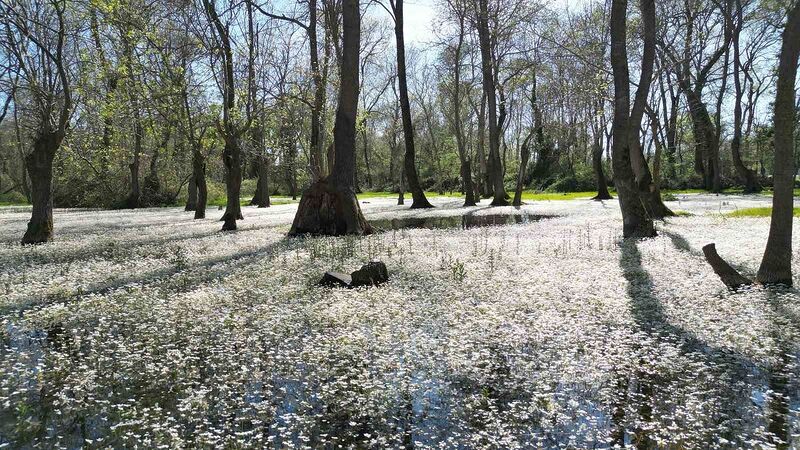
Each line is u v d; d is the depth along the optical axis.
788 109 9.96
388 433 5.39
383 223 28.81
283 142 31.28
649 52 20.80
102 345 7.98
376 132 102.50
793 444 5.02
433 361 7.07
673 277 11.47
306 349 7.47
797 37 9.72
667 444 5.06
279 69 24.44
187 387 6.53
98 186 52.81
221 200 60.62
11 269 14.14
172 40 25.80
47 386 6.66
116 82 27.03
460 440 5.19
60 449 5.17
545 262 13.77
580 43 34.62
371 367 6.91
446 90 58.16
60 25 19.80
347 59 21.62
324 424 5.63
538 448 5.00
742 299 9.37
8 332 8.84
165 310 9.51
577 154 78.69
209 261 14.95
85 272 13.38
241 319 9.05
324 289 11.11
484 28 42.56
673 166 60.62
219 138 32.44
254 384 6.59
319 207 21.75
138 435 5.16
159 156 51.88
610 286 10.80
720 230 19.33
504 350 7.58
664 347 7.34
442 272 12.61
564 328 8.24
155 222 31.45
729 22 35.31
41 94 20.61
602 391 6.14
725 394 6.08
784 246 10.33
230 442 5.17
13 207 57.56
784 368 6.73
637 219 18.31
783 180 10.19
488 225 25.69
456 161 78.69
